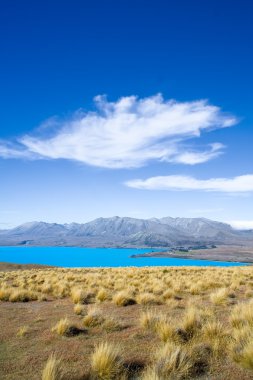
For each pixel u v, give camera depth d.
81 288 17.56
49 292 18.62
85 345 7.93
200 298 14.99
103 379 5.86
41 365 6.58
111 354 6.32
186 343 7.63
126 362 6.68
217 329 8.09
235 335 7.50
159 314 10.59
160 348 7.02
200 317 9.70
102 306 13.62
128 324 10.09
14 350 7.61
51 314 11.99
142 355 7.09
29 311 12.70
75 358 6.96
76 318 11.16
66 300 15.75
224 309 12.04
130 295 15.16
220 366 6.30
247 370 6.10
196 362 6.46
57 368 6.03
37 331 9.38
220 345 7.27
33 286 19.58
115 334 8.92
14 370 6.34
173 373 5.87
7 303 15.02
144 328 9.47
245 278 23.20
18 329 9.63
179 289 17.38
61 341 8.30
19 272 35.16
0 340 8.47
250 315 9.15
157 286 17.52
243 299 14.73
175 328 8.36
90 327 9.71
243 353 6.43
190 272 29.72
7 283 22.94
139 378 5.93
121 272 29.83
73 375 5.98
